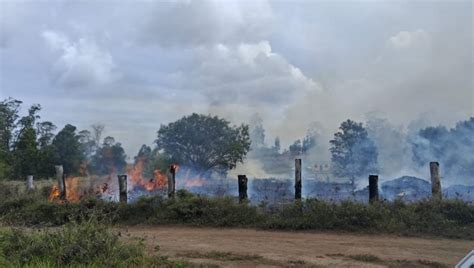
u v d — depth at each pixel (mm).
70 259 8828
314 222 13969
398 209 13938
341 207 14234
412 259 9992
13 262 8719
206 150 35031
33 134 35219
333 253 10633
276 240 12352
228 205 15531
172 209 15773
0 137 34375
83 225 10156
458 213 13344
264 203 15492
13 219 16422
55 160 35250
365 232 13250
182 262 9312
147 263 9016
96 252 9102
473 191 20359
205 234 13508
